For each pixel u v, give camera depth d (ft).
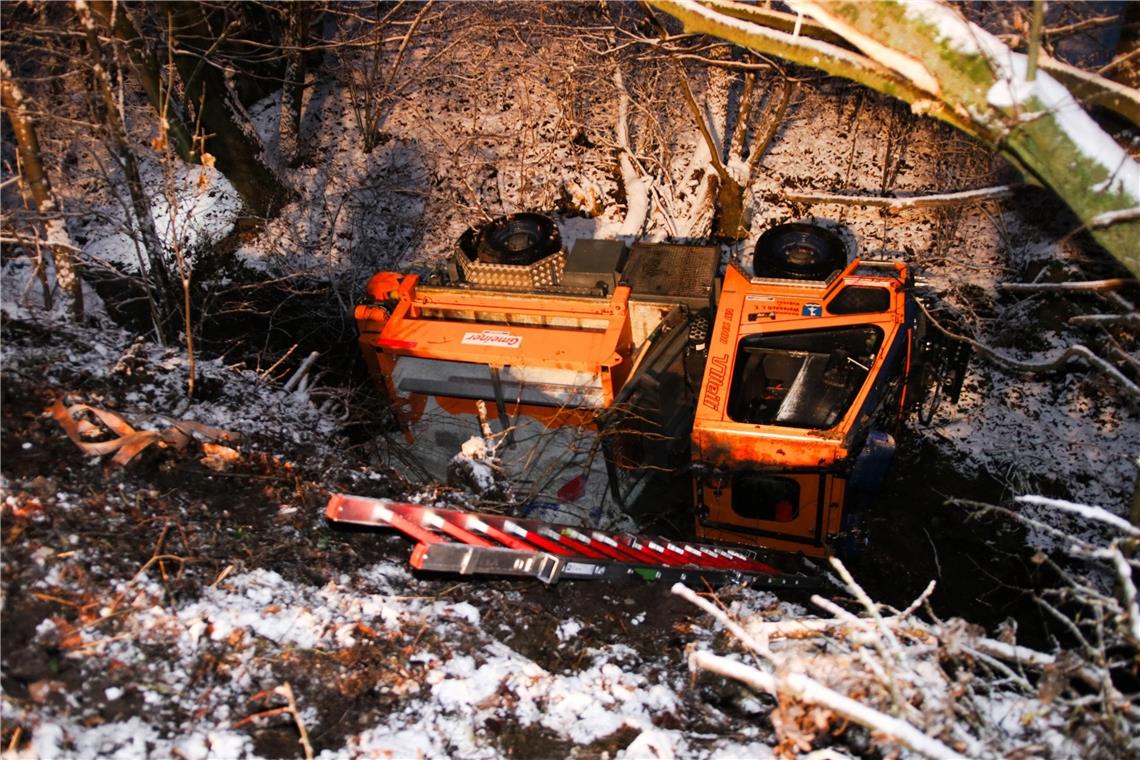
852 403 24.23
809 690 9.97
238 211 38.34
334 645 13.15
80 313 21.27
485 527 14.76
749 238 38.99
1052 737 11.12
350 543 15.94
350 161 42.78
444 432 29.04
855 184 40.09
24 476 14.56
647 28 39.34
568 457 27.84
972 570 27.63
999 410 32.60
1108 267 33.65
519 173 42.14
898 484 30.58
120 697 11.51
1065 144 9.29
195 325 27.40
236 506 15.92
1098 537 28.71
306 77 45.96
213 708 11.71
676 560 18.89
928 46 9.46
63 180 27.09
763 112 42.93
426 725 12.11
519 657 13.99
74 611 12.47
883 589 27.07
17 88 19.53
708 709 13.38
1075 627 10.85
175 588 13.26
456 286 27.61
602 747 12.11
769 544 26.22
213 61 33.30
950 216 37.68
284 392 22.72
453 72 45.47
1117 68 21.61
